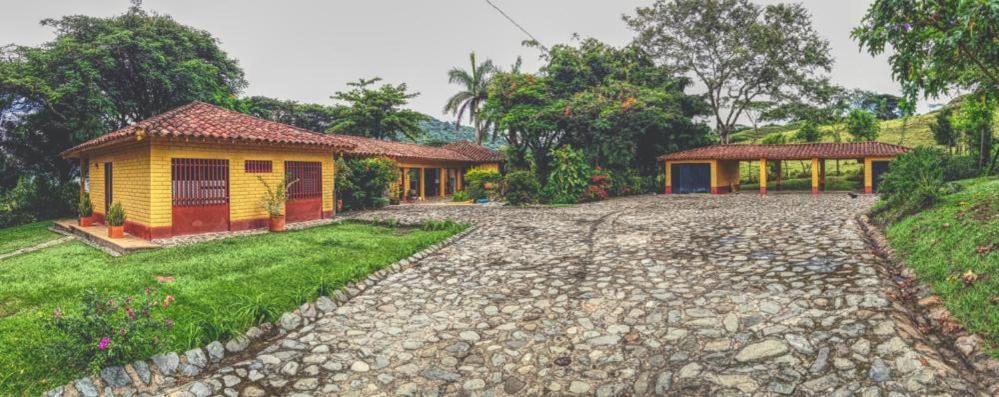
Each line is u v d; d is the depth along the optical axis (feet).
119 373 13.88
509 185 70.44
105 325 14.24
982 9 13.42
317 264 26.43
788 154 87.56
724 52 111.55
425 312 20.26
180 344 15.89
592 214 49.98
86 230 42.47
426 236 35.37
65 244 37.40
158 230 36.42
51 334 15.72
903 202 31.37
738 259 24.02
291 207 46.44
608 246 30.07
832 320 15.33
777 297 17.93
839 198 66.23
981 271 15.83
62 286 22.00
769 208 50.16
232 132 40.09
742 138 172.76
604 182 79.41
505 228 39.93
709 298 18.76
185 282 22.62
